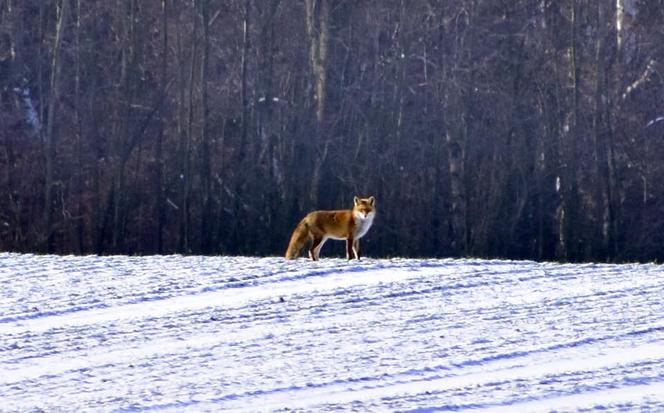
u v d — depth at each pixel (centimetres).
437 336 2119
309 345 2055
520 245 6216
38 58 6344
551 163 6266
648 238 6128
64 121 6259
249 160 6203
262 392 1728
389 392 1725
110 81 6319
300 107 6238
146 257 3194
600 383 1769
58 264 2991
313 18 6309
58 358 1978
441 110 6328
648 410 1614
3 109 6259
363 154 6222
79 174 6025
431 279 2722
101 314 2345
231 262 3003
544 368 1881
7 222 5969
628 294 2548
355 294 2536
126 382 1802
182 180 6112
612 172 6244
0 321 2283
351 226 2969
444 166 6312
